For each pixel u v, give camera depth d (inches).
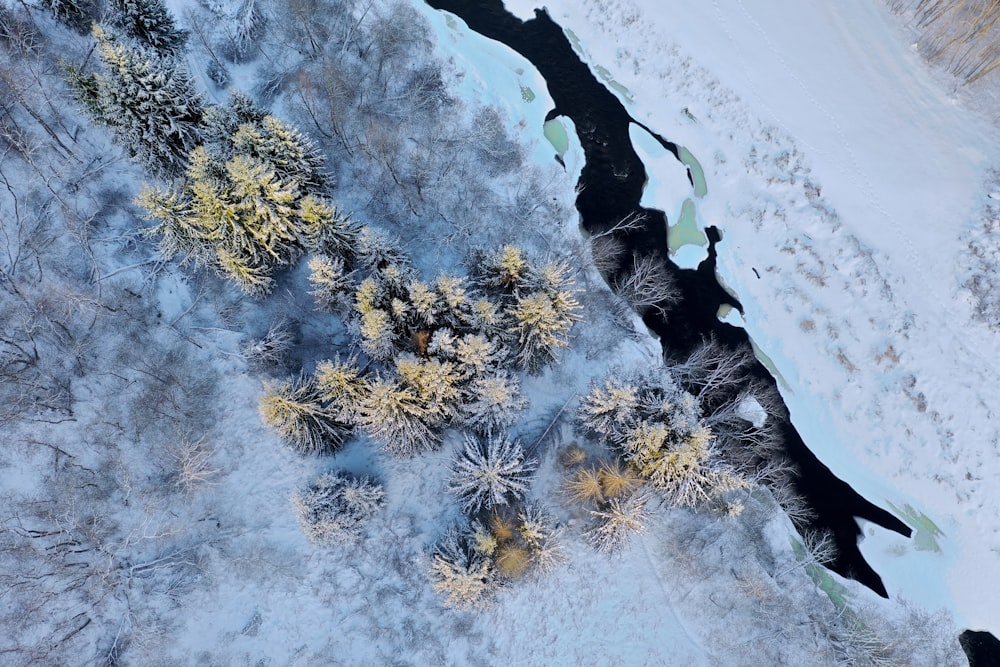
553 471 1042.1
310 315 1091.3
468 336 871.1
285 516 1003.3
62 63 932.6
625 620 986.1
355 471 1026.1
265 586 967.0
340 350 1063.0
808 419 1164.5
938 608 1045.8
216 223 908.0
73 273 1074.1
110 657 917.8
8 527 944.9
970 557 1064.2
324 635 949.8
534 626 971.3
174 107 956.0
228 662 933.2
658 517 1036.5
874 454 1125.7
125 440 1013.8
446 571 906.1
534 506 990.4
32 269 1063.0
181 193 957.8
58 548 946.1
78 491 976.9
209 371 1059.9
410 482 1027.9
